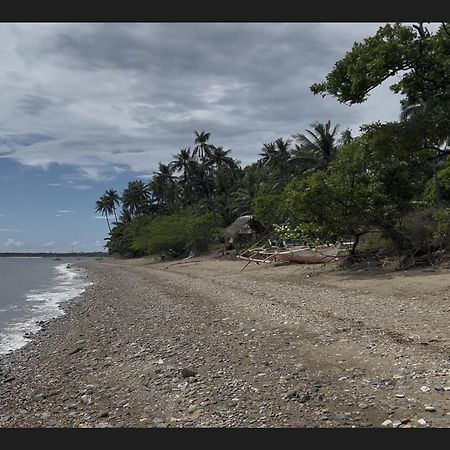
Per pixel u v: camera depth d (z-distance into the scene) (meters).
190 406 7.16
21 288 38.16
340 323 11.85
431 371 7.59
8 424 7.45
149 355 10.88
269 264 33.38
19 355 13.63
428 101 13.59
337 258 26.86
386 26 12.90
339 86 13.27
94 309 21.83
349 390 7.11
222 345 10.94
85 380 9.66
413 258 21.36
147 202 104.12
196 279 30.19
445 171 30.66
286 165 59.62
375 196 22.41
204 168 76.50
